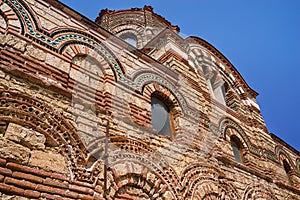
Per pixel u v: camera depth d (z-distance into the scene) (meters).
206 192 7.41
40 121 5.23
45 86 5.67
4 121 4.85
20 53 5.71
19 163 4.56
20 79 5.41
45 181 4.62
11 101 5.05
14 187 4.23
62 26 7.18
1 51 5.45
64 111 5.71
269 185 10.42
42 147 5.00
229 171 8.95
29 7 6.70
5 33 5.85
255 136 12.45
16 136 4.78
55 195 4.59
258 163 11.04
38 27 6.53
